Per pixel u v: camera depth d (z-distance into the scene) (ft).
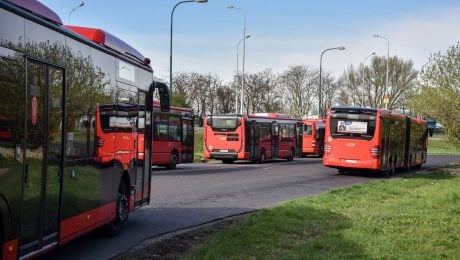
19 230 19.45
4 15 18.54
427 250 27.14
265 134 119.75
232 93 232.32
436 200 47.39
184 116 92.38
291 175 82.02
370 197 50.75
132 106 33.37
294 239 30.09
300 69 239.71
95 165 27.37
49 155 22.09
